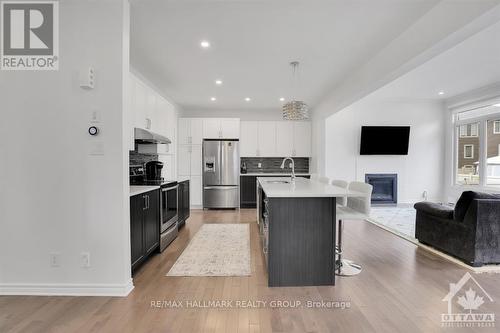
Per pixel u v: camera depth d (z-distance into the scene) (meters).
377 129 6.39
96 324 1.81
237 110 6.88
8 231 2.20
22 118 2.17
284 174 6.52
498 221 2.79
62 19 2.17
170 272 2.68
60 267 2.21
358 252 3.27
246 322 1.84
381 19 2.50
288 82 4.48
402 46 2.77
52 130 2.17
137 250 2.60
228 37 2.87
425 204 3.56
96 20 2.17
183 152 6.28
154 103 4.04
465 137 6.04
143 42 2.99
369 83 3.50
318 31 2.74
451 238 3.08
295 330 1.75
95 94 2.17
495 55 3.59
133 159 3.99
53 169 2.18
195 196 6.30
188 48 3.14
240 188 6.40
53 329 1.75
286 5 2.27
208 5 2.28
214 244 3.58
